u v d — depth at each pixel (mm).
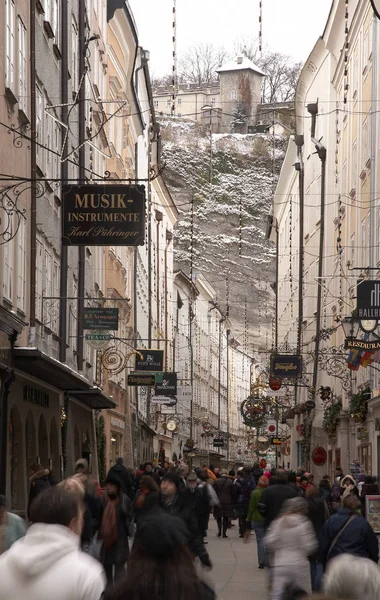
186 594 6254
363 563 6215
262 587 22766
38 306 34812
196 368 122125
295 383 68000
